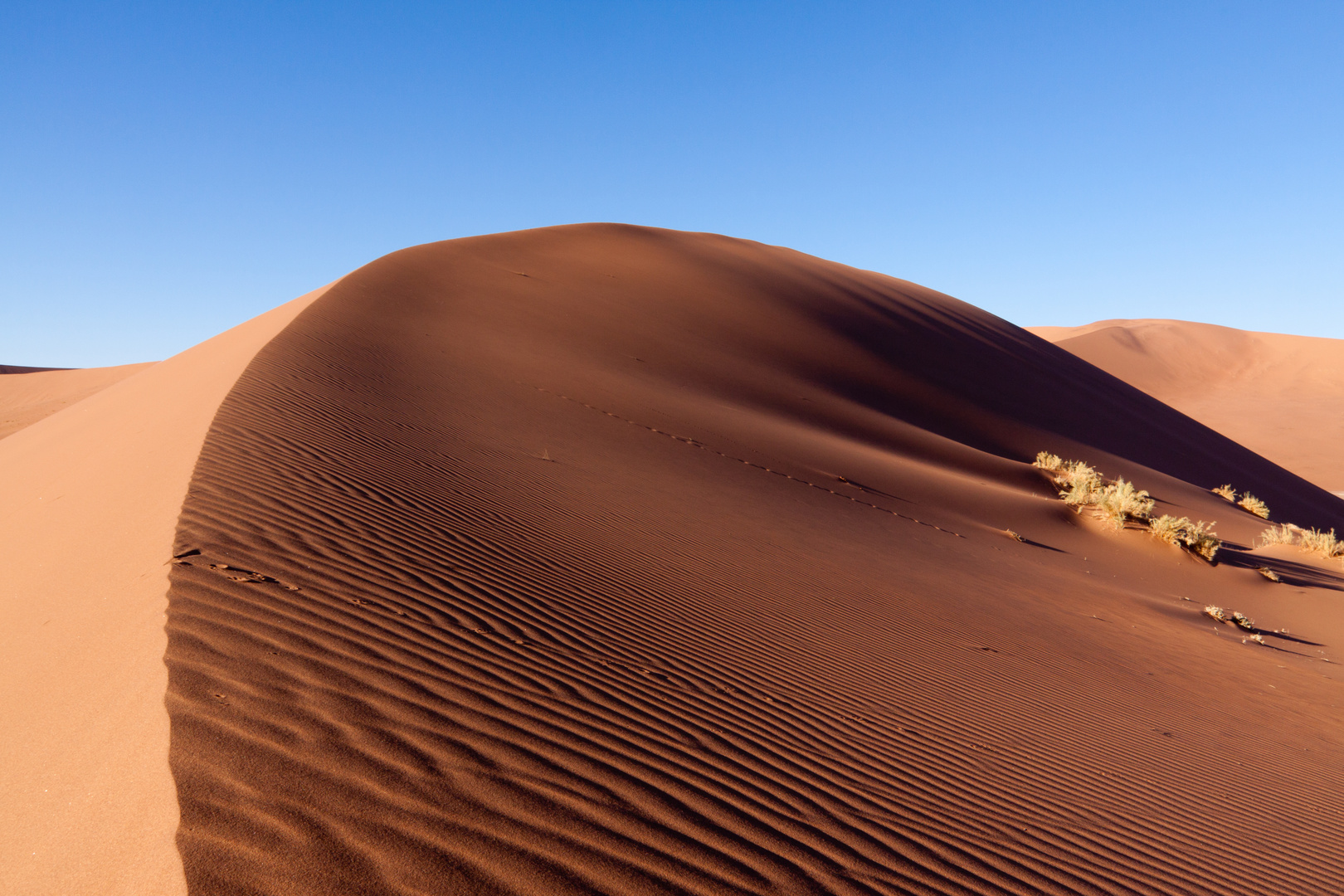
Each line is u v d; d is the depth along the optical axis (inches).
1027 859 144.3
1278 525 1007.0
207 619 142.9
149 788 95.5
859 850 130.5
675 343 997.8
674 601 253.4
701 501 427.2
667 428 611.2
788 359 1111.0
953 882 128.9
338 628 155.3
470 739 127.6
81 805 99.3
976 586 398.6
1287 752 255.4
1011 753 197.2
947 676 248.4
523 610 202.1
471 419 475.2
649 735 151.4
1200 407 3208.7
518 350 749.3
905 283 2028.8
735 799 135.6
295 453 290.2
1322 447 2536.9
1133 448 1362.0
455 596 195.5
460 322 813.2
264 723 113.3
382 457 326.6
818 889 114.3
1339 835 194.7
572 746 136.6
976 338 1638.8
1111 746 220.8
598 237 1601.9
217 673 124.3
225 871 83.0
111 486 282.0
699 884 106.1
